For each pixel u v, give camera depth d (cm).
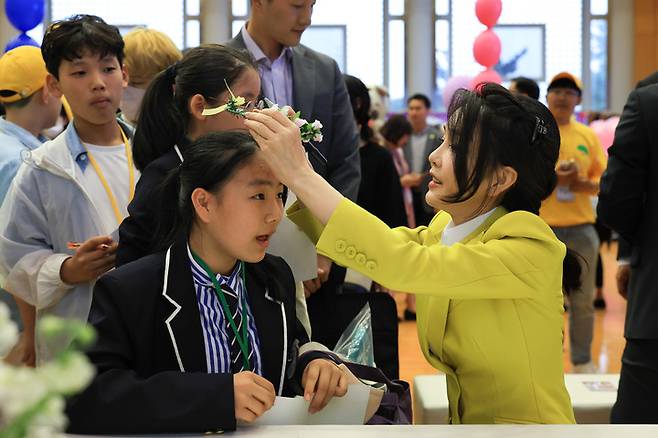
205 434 146
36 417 85
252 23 294
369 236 164
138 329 160
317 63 301
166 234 177
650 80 281
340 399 163
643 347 259
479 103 175
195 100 205
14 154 290
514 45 1325
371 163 469
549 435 140
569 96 518
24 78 301
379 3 1309
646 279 262
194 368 163
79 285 238
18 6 391
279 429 147
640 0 1313
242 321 170
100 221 248
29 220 248
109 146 261
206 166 161
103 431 147
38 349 242
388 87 1312
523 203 182
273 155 161
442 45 1311
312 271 209
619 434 141
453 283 166
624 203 267
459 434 141
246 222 161
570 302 503
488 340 175
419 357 568
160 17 1291
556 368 179
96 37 247
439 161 179
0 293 297
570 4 1323
